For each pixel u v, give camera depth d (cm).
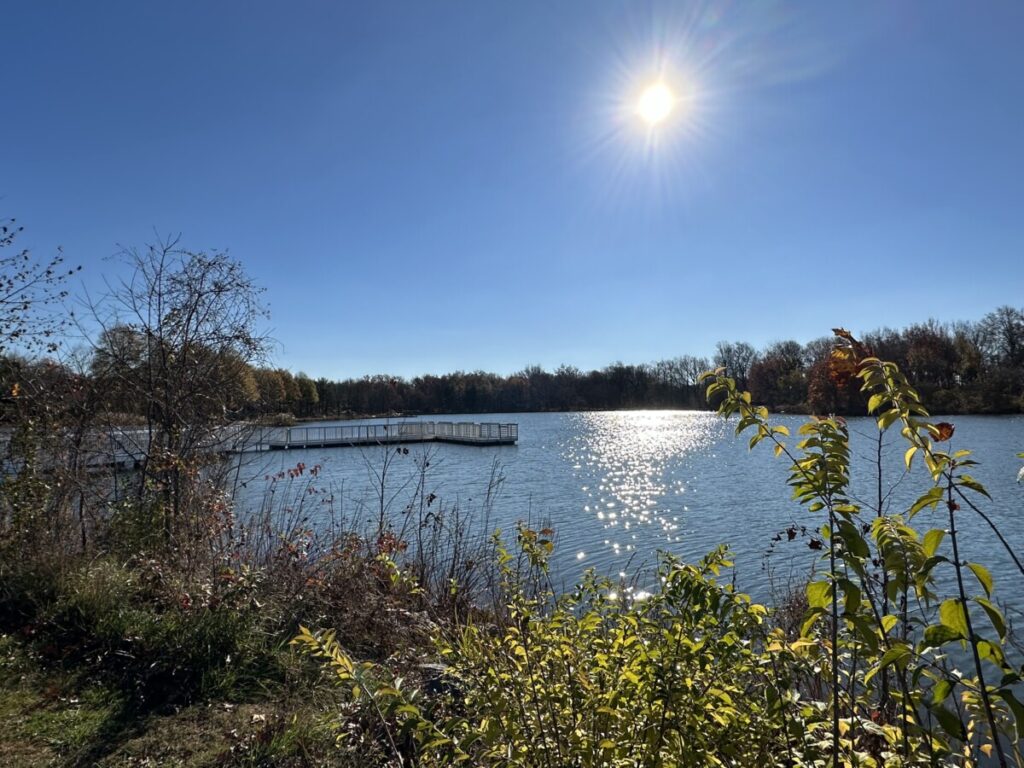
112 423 802
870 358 219
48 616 515
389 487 2088
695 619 230
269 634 512
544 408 12219
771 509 1798
